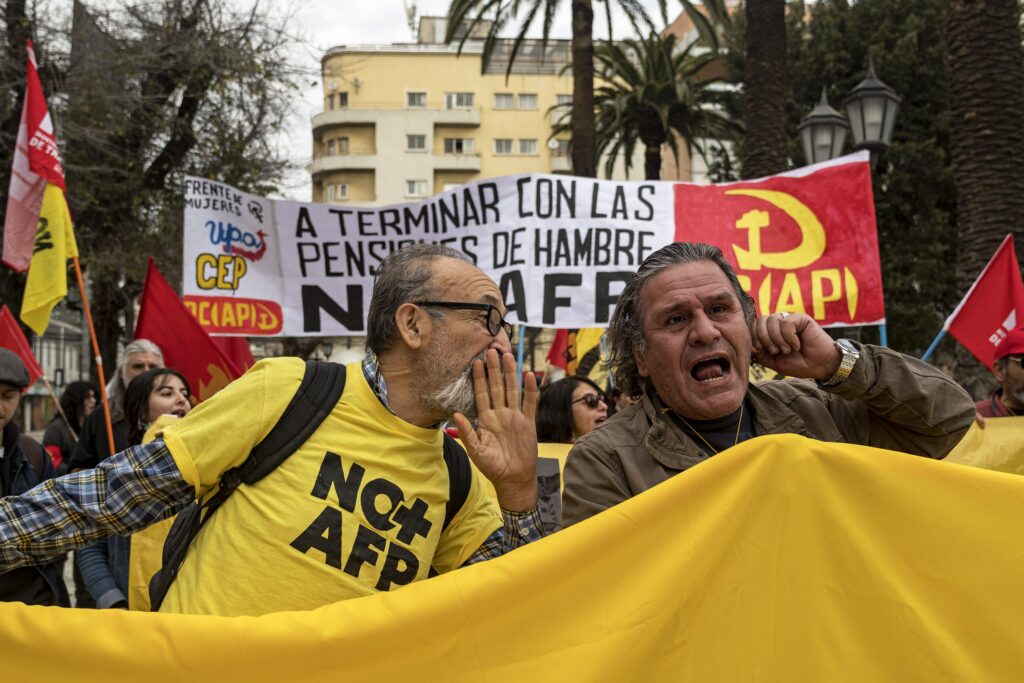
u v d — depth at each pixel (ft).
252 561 5.77
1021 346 14.12
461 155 178.09
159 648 5.27
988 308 15.93
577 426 14.06
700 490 5.56
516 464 6.37
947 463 5.67
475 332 6.31
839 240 17.12
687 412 6.94
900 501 5.58
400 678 5.30
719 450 6.97
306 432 5.98
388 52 179.52
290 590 5.74
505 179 18.19
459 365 6.29
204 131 49.01
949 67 26.35
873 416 7.29
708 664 5.36
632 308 7.30
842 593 5.48
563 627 5.36
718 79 73.67
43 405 143.54
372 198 177.37
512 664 5.31
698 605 5.41
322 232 19.26
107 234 47.60
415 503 6.14
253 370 6.15
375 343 6.33
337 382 6.21
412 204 18.89
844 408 7.37
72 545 5.73
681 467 6.70
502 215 18.17
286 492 5.87
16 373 10.48
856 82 61.77
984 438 11.25
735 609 5.43
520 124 179.63
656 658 5.34
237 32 47.03
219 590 5.77
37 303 16.44
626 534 5.48
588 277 17.78
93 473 5.76
